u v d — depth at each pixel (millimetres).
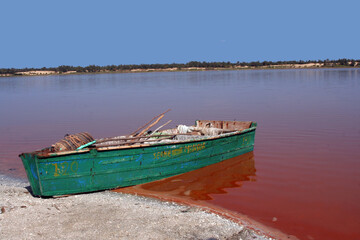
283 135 19109
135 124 24641
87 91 54969
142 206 10258
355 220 9578
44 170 10453
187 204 10633
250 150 16203
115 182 11758
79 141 11430
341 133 19109
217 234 8633
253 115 26391
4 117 29266
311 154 15422
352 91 42312
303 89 47062
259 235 8766
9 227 8703
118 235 8406
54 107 35469
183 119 26078
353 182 12203
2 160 15781
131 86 62688
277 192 11508
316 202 10711
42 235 8359
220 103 34219
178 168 13219
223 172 13523
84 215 9516
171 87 57125
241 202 10797
